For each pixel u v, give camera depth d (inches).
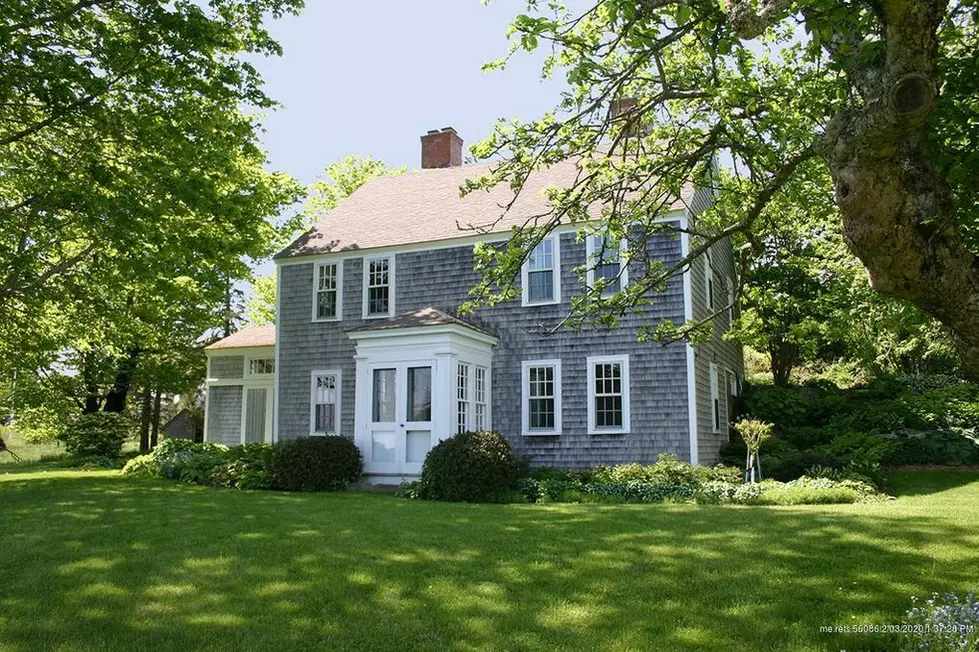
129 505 426.0
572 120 256.8
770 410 828.0
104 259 588.1
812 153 252.4
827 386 975.0
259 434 946.1
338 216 835.4
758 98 268.1
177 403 1400.1
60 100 467.5
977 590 218.5
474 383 638.5
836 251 671.1
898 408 770.2
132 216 494.6
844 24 164.6
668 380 609.6
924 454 681.0
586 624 203.2
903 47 140.9
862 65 160.9
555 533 322.3
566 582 241.8
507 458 518.3
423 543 302.0
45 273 589.9
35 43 468.8
